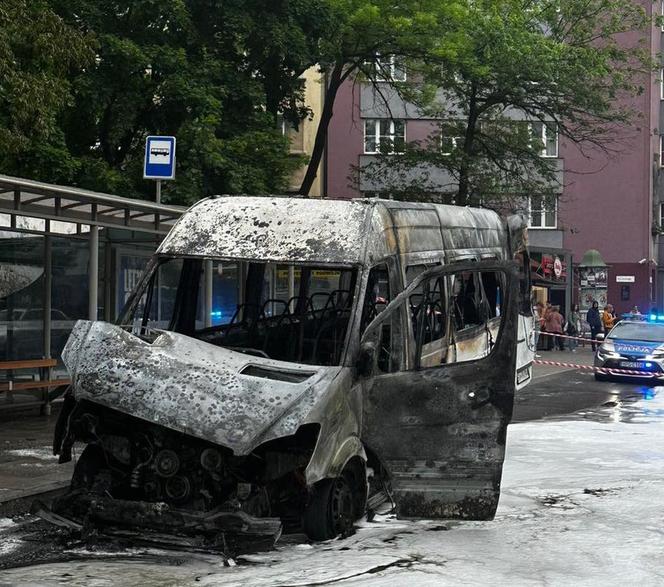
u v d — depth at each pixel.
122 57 21.77
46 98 14.29
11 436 13.09
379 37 26.17
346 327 8.73
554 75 29.72
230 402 7.39
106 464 8.16
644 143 51.47
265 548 7.65
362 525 8.60
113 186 21.78
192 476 7.64
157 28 23.36
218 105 22.44
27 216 13.67
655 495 10.01
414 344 9.09
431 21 25.47
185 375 7.59
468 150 32.22
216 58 23.98
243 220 8.99
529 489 10.32
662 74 54.66
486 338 11.58
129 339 7.93
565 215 51.97
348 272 8.99
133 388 7.50
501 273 8.34
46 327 15.97
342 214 8.91
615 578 6.90
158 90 22.78
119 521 7.55
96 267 15.75
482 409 8.16
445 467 8.18
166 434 7.64
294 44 24.11
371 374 8.16
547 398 20.97
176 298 9.52
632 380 25.78
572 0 31.72
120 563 7.30
